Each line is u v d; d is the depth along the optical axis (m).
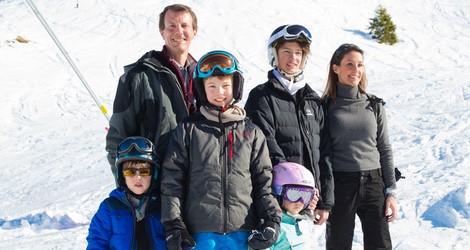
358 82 3.83
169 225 2.84
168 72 3.25
